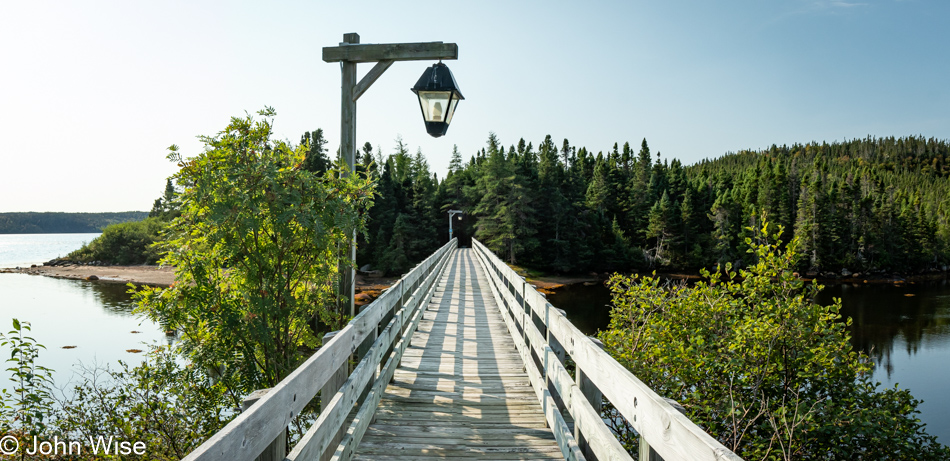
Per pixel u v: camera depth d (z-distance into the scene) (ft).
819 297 130.72
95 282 160.35
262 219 19.52
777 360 19.77
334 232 21.54
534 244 179.42
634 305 24.47
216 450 4.52
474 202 210.38
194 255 20.34
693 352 20.13
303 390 7.52
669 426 5.12
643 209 218.59
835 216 197.67
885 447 19.29
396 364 18.67
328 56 20.04
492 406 15.61
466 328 28.55
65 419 18.80
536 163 270.87
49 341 71.26
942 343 77.66
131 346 68.49
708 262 192.44
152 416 19.98
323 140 183.73
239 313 20.22
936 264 218.59
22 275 184.03
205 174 18.89
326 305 23.89
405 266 169.48
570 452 9.59
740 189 236.43
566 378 10.81
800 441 19.01
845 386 20.71
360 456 11.91
